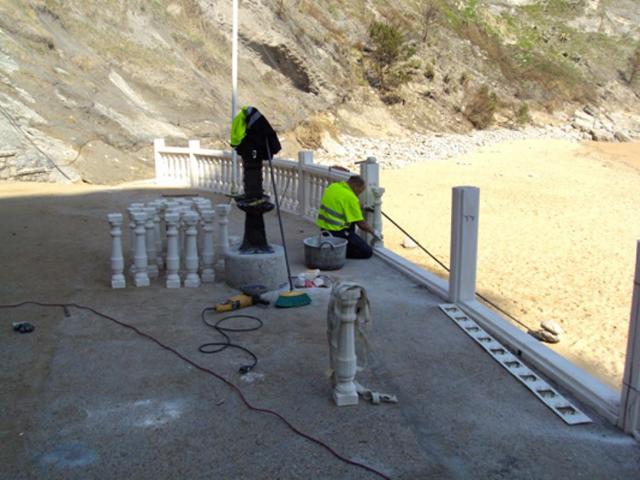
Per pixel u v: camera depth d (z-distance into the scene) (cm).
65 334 550
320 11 3872
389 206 1716
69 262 786
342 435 397
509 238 1373
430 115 3922
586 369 699
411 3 4953
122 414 417
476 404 446
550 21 6397
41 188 1388
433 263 1127
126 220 1055
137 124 1931
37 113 1630
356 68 3791
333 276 769
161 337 549
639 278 393
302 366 498
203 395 446
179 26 2723
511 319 858
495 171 2472
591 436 408
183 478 349
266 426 406
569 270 1124
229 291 684
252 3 3080
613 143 3981
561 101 5047
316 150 2792
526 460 377
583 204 1828
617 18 6719
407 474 358
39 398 435
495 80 4844
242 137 677
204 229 712
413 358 522
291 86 3161
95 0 2320
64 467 356
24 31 1848
